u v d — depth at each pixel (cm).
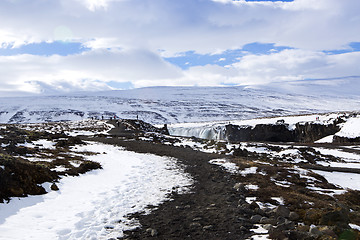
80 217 885
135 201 1084
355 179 1941
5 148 1772
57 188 1150
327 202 1152
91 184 1321
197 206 1027
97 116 17050
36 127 5791
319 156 3044
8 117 16888
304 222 872
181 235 762
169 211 969
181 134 9212
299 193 1277
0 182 955
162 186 1336
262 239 710
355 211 1067
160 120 16762
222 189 1280
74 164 1708
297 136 6481
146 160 2138
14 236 701
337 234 740
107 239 736
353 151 3697
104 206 1007
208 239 732
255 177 1555
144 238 746
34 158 1694
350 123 5331
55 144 2752
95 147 2953
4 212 834
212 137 8181
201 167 1856
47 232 752
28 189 1034
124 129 5753
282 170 1750
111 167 1800
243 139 7219
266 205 1044
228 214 931
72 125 6944
